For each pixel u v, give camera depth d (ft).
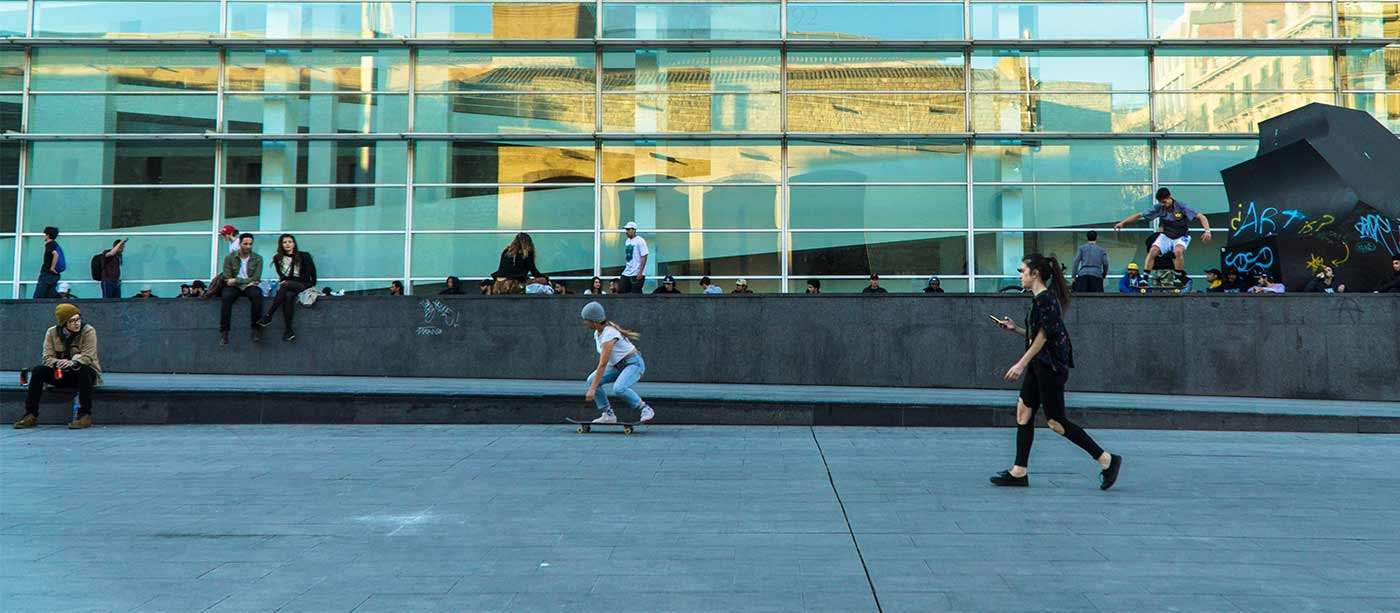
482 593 14.61
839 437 33.99
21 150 67.62
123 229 67.72
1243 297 46.01
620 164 67.92
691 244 67.56
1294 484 24.54
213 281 50.67
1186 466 27.63
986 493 23.04
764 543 17.81
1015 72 67.56
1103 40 66.59
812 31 68.13
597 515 20.47
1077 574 15.60
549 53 68.28
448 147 67.77
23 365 49.75
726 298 48.47
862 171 67.72
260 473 26.08
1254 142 66.74
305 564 16.40
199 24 68.08
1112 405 38.09
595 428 36.27
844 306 48.11
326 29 68.03
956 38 67.51
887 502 21.88
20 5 68.80
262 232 67.62
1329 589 14.78
